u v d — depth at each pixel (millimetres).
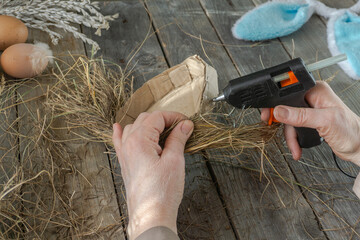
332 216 1089
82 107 1198
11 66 1291
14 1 1575
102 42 1538
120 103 1239
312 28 1646
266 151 1180
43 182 1104
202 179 1153
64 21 1561
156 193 832
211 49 1545
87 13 1577
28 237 1008
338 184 1158
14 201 1060
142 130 898
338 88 1425
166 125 996
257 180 1152
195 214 1080
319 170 1188
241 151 1139
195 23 1640
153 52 1513
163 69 1456
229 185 1141
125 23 1621
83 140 1207
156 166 850
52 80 1363
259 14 1637
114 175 1143
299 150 1124
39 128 1201
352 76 1456
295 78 939
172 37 1577
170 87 1204
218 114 1227
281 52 1555
